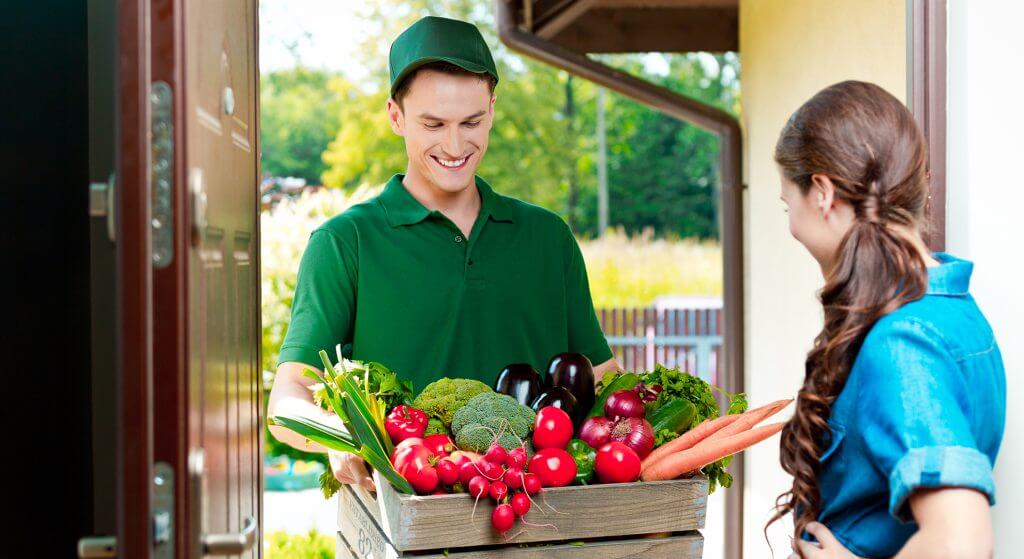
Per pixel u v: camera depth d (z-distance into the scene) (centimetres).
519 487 192
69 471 212
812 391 164
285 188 1323
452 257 271
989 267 235
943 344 155
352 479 223
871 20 346
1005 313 235
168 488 150
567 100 2653
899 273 158
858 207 162
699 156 2683
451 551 194
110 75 218
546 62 566
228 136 195
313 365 254
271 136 2128
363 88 2105
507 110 2311
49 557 206
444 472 193
